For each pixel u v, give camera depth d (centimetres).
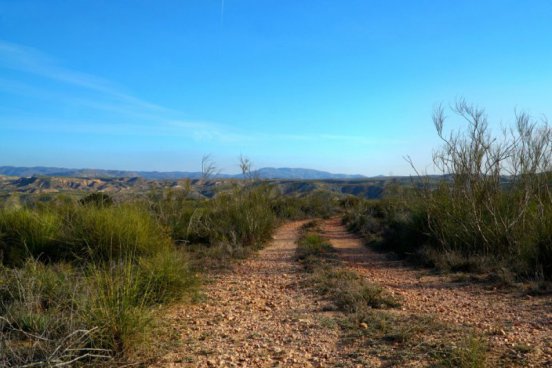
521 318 653
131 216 1105
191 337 584
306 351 530
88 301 523
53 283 649
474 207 1178
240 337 589
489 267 1025
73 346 450
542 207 1018
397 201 2148
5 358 408
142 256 977
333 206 4112
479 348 481
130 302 545
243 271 1132
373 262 1284
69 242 984
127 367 466
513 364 461
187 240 1438
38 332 494
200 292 842
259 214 1761
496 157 1212
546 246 917
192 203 1662
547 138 1150
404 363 473
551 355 486
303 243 1648
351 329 606
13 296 608
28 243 982
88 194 1313
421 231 1384
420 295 838
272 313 719
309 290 889
